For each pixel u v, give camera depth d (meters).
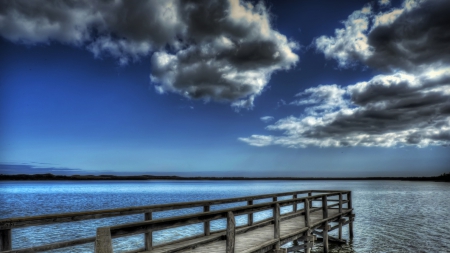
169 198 66.50
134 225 4.55
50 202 55.59
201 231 22.56
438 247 18.09
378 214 34.31
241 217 31.02
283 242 9.94
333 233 22.27
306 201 11.98
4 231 4.72
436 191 100.62
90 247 17.98
